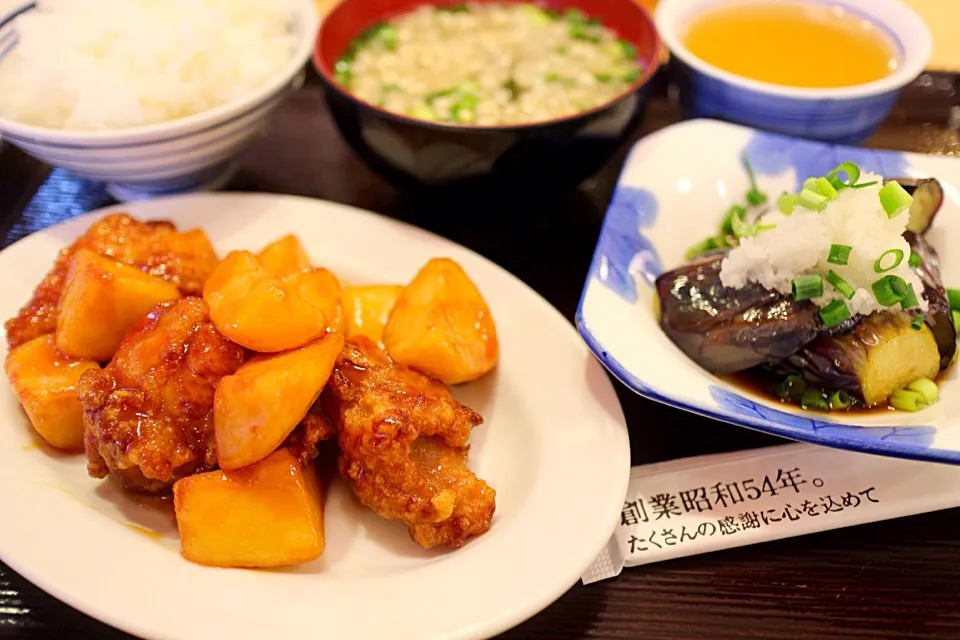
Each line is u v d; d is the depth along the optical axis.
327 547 0.28
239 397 0.26
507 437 0.30
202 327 0.28
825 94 0.34
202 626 0.25
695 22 0.40
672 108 0.40
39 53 0.34
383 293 0.32
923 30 0.36
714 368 0.29
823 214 0.29
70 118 0.33
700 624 0.26
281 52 0.35
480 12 0.40
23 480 0.27
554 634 0.26
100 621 0.25
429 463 0.28
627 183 0.32
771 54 0.38
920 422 0.28
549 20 0.40
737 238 0.32
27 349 0.29
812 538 0.28
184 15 0.35
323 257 0.33
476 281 0.32
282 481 0.27
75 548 0.26
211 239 0.33
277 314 0.27
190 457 0.27
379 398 0.27
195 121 0.32
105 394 0.28
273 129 0.39
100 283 0.29
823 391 0.29
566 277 0.34
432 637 0.25
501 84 0.36
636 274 0.31
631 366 0.27
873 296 0.28
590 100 0.36
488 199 0.34
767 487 0.28
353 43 0.38
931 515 0.28
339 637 0.25
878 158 0.33
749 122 0.36
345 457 0.28
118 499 0.28
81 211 0.36
